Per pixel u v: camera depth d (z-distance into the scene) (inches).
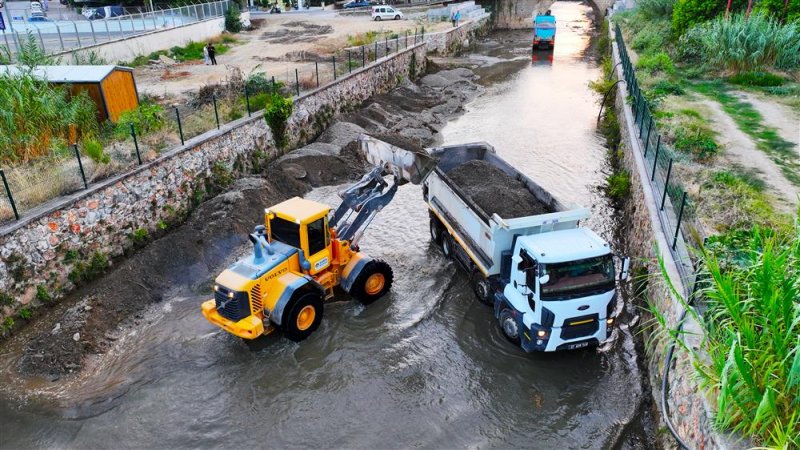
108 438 343.6
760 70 912.9
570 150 854.5
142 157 568.7
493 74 1433.3
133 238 541.6
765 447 219.0
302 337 420.5
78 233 488.7
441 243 550.0
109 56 1134.4
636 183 587.5
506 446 336.2
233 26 1731.1
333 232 458.3
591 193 698.2
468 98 1189.1
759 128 684.1
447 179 512.4
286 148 788.6
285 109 754.2
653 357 375.6
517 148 866.8
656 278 401.1
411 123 964.6
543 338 374.0
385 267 467.5
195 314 461.1
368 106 1007.6
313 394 377.4
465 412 361.7
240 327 385.7
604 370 393.4
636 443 338.3
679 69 1002.1
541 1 2352.4
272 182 685.3
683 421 293.7
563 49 1815.9
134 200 545.3
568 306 364.2
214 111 732.0
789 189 512.1
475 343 423.8
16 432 346.3
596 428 347.6
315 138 866.8
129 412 362.0
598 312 374.6
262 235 430.3
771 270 250.7
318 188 717.3
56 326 420.8
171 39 1363.2
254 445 339.3
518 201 476.1
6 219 443.8
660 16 1461.6
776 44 900.6
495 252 418.0
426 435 344.2
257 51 1407.5
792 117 725.3
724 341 264.7
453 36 1748.3
